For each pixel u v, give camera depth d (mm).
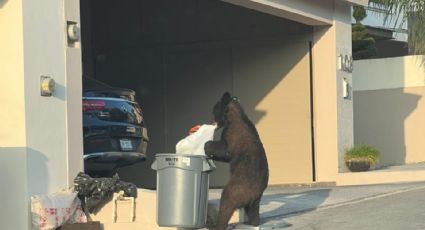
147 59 17156
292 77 15664
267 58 15945
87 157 9102
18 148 7473
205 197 7660
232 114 7871
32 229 7453
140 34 17188
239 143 7723
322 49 15250
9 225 7477
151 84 17109
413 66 19016
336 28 15164
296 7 13406
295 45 15617
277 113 15812
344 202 10750
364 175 14672
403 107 19172
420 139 18938
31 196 7477
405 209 9719
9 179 7500
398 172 14703
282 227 8484
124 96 10086
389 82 19375
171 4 16844
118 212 7965
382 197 11234
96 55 17578
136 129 10086
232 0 11930
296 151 15586
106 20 17484
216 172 16344
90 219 7969
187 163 7445
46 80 7715
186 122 16781
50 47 7863
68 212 7633
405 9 17453
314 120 15375
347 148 15406
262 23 15977
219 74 16484
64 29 8078
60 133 7922
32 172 7516
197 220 7523
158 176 7605
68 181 7973
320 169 15234
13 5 7535
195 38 16672
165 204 7500
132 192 8008
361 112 19766
